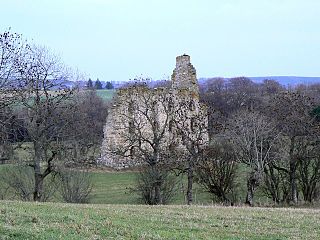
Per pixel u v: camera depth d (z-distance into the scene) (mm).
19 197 34719
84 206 19328
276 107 44812
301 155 38375
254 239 13852
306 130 39125
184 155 35781
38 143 30703
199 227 15133
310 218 17812
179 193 39625
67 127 33156
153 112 39875
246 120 41125
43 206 18188
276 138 38938
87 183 37250
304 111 43406
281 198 40562
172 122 41188
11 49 31875
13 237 11750
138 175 37781
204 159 36875
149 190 33531
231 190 37625
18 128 32406
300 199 40688
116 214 16797
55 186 35875
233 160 37969
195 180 37875
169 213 17938
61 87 32906
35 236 11945
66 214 15797
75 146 34406
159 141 36812
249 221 16703
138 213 17625
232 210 19844
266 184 38156
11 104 30703
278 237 14211
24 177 34750
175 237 13242
